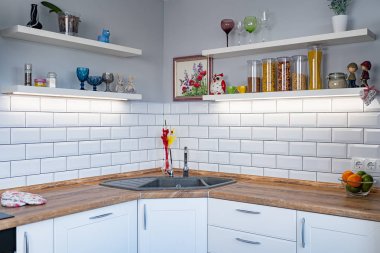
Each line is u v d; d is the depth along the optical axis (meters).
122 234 2.56
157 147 3.73
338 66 2.82
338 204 2.25
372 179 2.45
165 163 3.62
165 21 3.79
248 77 3.05
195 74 3.59
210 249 2.70
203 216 2.71
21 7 2.67
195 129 3.59
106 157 3.24
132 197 2.60
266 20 3.00
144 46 3.61
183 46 3.69
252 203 2.49
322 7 2.90
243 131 3.29
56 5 2.87
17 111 2.63
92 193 2.62
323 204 2.25
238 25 3.16
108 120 3.26
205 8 3.55
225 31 3.28
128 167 3.44
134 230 2.65
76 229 2.26
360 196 2.48
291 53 3.04
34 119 2.73
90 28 3.12
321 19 2.91
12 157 2.61
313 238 2.25
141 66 3.58
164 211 2.69
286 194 2.57
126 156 3.42
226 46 3.41
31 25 2.58
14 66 2.62
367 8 2.71
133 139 3.49
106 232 2.45
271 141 3.13
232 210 2.59
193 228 2.71
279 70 2.89
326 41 2.71
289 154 3.04
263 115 3.17
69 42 2.77
